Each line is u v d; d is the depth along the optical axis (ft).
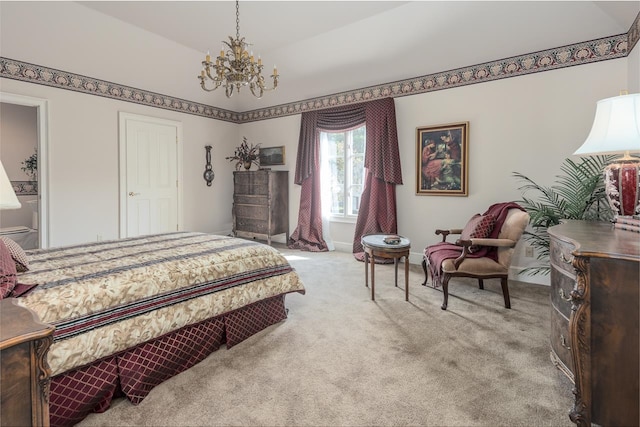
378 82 15.37
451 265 9.27
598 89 10.65
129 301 5.58
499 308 9.37
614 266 4.34
